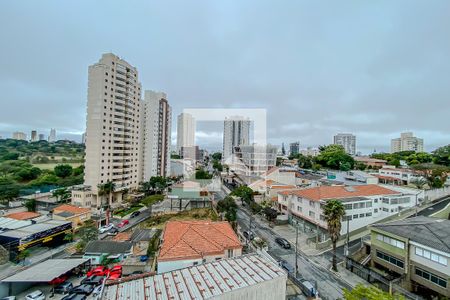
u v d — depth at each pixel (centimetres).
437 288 2512
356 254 3441
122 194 7269
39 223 4269
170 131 10075
